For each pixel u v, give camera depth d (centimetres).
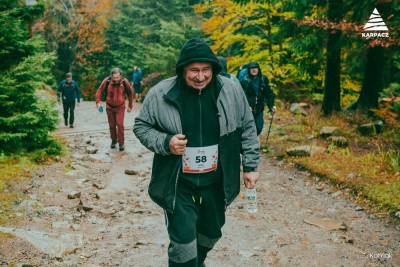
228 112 264
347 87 1537
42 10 761
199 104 262
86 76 3381
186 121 261
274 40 1466
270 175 712
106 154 844
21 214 469
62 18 3256
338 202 569
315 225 486
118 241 423
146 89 2547
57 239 398
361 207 539
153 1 2852
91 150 844
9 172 610
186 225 266
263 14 1470
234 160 272
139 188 627
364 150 836
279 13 1422
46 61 734
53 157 748
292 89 1639
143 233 448
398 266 384
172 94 259
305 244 432
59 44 3284
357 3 1008
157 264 373
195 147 264
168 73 2444
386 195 547
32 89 718
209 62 250
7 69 711
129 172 703
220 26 1562
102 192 583
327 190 620
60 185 600
